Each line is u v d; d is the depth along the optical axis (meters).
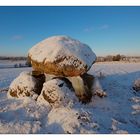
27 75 8.98
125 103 8.57
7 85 13.68
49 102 7.48
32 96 8.27
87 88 8.33
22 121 6.30
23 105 7.68
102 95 8.40
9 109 7.41
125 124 6.65
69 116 6.36
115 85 10.60
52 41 8.73
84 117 6.36
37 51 8.82
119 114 7.46
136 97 9.39
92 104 7.98
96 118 6.56
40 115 6.91
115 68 24.91
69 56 8.05
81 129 5.79
